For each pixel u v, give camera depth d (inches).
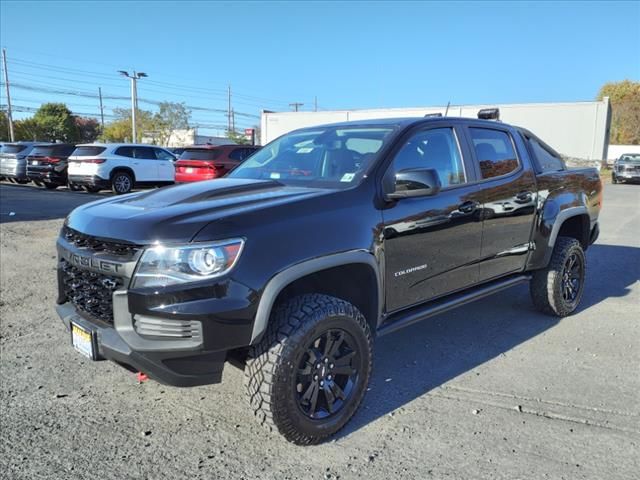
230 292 100.6
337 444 117.3
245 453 114.0
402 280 133.8
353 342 120.3
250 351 110.4
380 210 127.0
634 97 2760.8
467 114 1432.1
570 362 160.7
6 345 172.1
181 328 99.2
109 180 665.6
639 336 183.0
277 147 166.2
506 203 166.1
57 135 2960.1
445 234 144.3
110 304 107.9
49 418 127.6
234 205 112.7
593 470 106.8
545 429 122.5
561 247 195.5
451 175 151.8
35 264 281.9
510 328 191.2
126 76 1740.9
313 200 117.2
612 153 2301.9
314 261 110.8
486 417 128.2
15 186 812.6
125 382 147.6
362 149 139.6
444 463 109.7
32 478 104.5
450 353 168.2
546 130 1350.9
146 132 2368.4
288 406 108.6
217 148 584.7
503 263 170.4
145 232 102.2
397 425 124.9
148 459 111.4
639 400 136.5
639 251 336.8
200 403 136.3
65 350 168.9
